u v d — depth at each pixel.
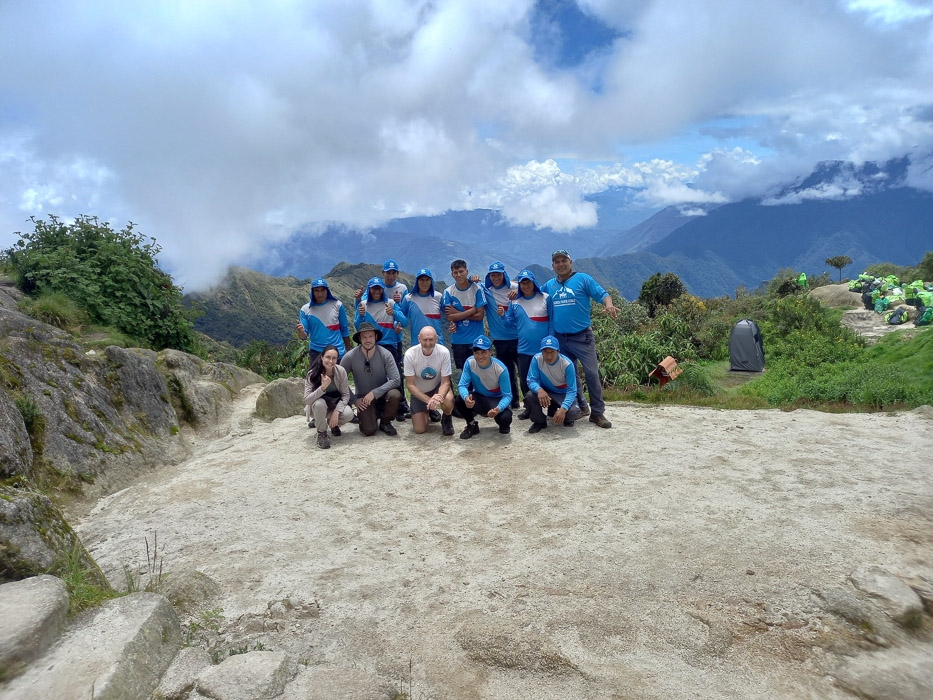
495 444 6.21
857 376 10.07
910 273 36.25
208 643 2.79
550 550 3.73
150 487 5.28
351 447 6.36
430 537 4.04
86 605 2.65
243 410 8.30
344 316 7.67
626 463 5.42
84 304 9.12
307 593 3.30
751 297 37.34
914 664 2.53
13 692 2.04
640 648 2.72
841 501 4.28
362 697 2.27
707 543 3.69
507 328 7.51
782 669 2.57
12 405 4.68
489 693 2.47
